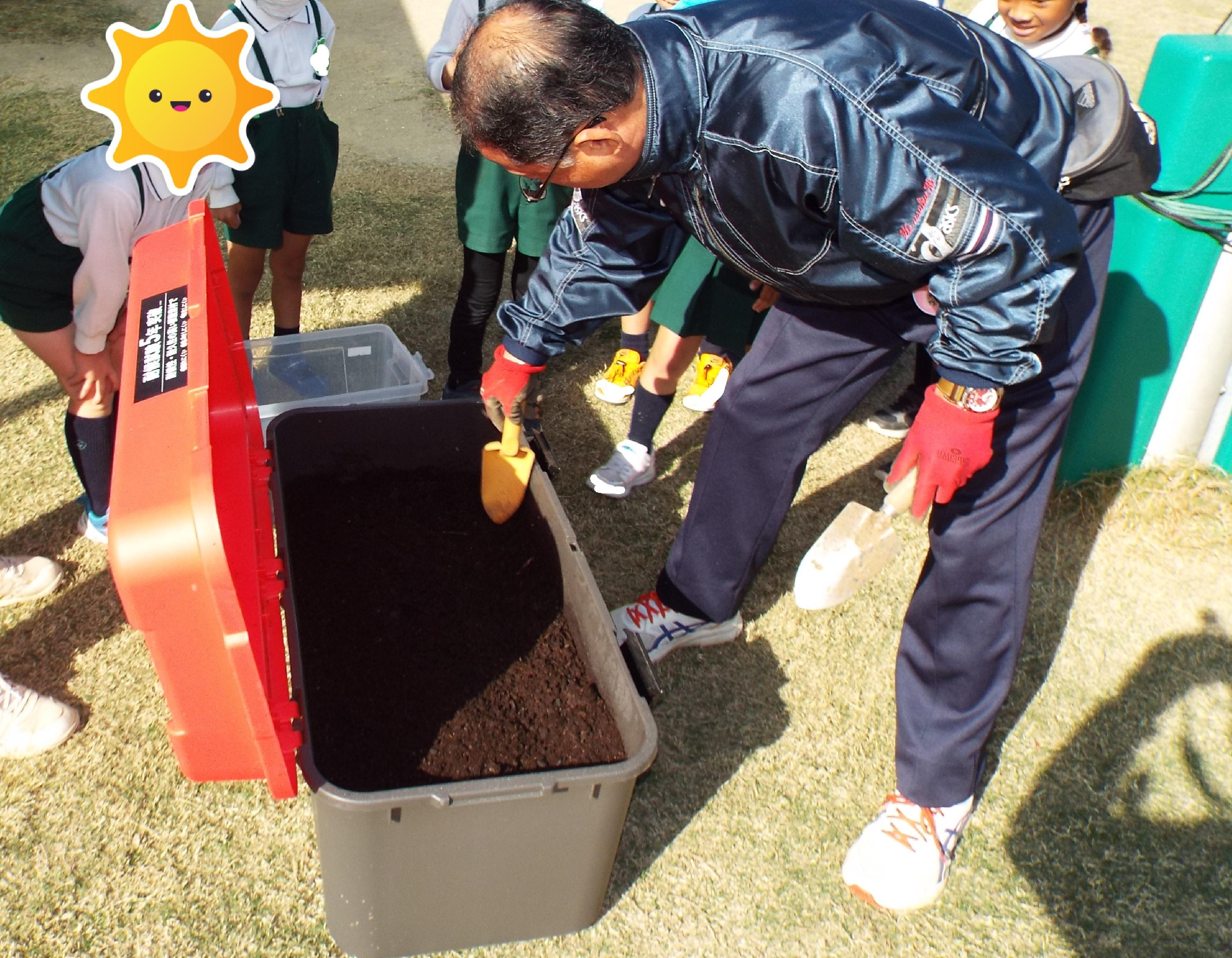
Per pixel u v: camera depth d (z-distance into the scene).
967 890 2.08
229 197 2.71
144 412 1.43
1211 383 2.96
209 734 1.42
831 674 2.53
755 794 2.23
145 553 1.23
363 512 2.43
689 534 2.34
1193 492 3.02
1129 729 2.44
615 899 2.01
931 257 1.43
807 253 1.57
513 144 1.33
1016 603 1.88
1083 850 2.17
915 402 3.43
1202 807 2.27
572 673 2.11
